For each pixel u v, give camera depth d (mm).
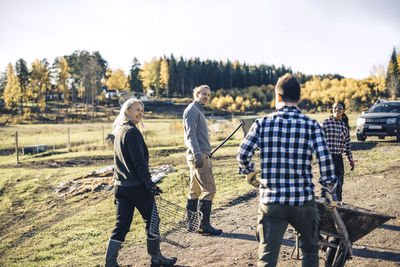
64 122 68438
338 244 2893
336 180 2264
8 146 25141
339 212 2686
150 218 3443
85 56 96875
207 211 4566
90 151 17766
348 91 105188
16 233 5324
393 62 83812
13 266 3895
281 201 2223
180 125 32719
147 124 47656
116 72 124938
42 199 7602
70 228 5262
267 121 2375
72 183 8492
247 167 2484
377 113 13148
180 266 3645
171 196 6719
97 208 6371
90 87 89188
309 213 2260
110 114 83438
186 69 134625
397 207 5086
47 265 3873
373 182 6773
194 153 4277
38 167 13141
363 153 10539
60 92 106750
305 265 2371
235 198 6270
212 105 104438
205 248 4117
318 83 121875
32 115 75938
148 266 3697
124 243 4438
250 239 4316
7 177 10797
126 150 3270
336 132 4738
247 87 143625
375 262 3393
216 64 147750
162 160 12320
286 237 4297
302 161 2244
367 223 2703
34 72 85250
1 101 94312
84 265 3781
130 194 3330
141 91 125875
